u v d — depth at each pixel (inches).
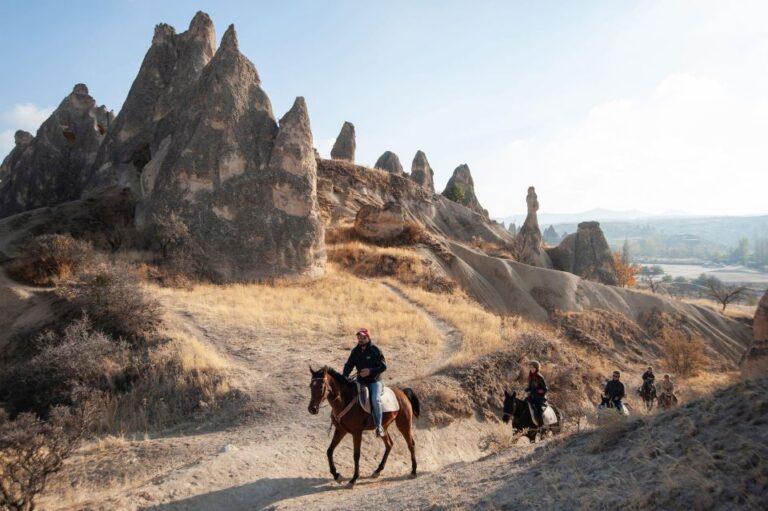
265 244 1432.1
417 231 2038.6
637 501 199.5
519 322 1357.0
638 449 243.4
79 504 356.8
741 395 243.9
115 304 874.8
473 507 256.1
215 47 2038.6
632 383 1139.9
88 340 743.7
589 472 246.7
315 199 1576.0
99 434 569.0
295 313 1039.6
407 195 2925.7
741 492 178.5
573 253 2947.8
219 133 1499.8
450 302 1444.4
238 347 828.6
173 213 1374.3
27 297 1032.2
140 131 1887.3
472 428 646.5
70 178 2042.3
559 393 806.5
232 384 674.8
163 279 1215.6
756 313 936.3
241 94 1578.5
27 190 1973.4
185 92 1820.9
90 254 1200.2
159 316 896.3
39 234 1376.7
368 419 404.8
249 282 1353.3
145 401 641.6
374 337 921.5
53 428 406.6
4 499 347.6
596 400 863.7
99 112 2411.4
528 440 518.9
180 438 526.6
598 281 2861.7
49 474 386.6
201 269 1330.0
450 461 557.0
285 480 413.1
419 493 308.2
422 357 832.9
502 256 2738.7
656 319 2037.4
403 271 1688.0
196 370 703.1
